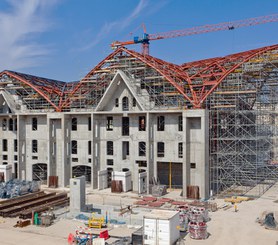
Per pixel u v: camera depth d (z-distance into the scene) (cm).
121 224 3650
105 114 5684
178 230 3164
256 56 5141
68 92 6369
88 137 5838
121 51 5828
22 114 6175
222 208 4262
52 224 3734
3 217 4041
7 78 6688
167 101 5462
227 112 5191
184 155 4931
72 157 5950
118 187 5297
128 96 5528
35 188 5466
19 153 6219
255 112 5328
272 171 5912
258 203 4506
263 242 3109
